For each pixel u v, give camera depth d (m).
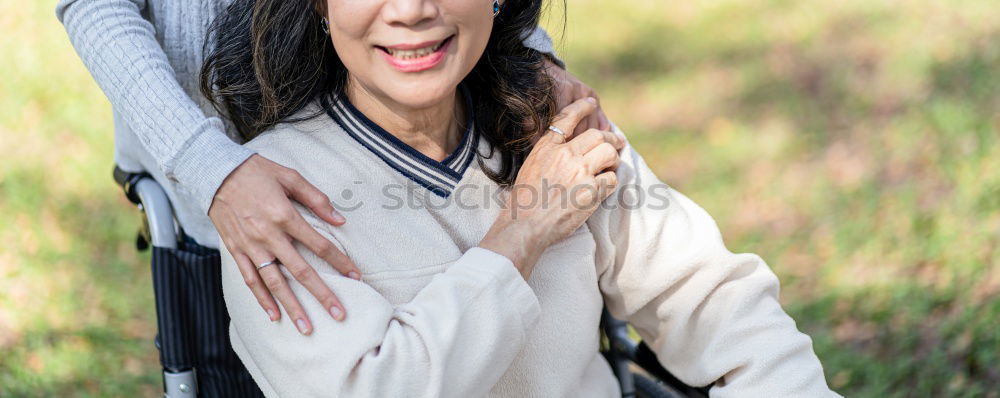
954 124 5.09
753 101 6.20
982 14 6.84
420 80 1.50
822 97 6.06
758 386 1.71
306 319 1.47
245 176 1.53
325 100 1.65
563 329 1.70
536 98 1.74
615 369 2.00
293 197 1.54
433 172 1.65
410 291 1.56
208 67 1.69
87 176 5.04
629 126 6.04
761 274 1.79
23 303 4.02
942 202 4.34
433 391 1.45
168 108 1.62
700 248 1.75
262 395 1.82
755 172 5.16
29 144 5.34
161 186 1.88
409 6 1.43
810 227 4.46
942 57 6.23
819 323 3.68
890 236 4.17
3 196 4.81
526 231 1.58
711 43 7.48
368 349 1.45
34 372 3.58
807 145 5.36
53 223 4.61
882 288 3.80
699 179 5.18
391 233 1.58
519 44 1.75
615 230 1.74
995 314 3.45
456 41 1.51
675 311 1.78
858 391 3.28
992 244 3.91
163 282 1.76
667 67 7.07
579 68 7.18
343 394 1.46
